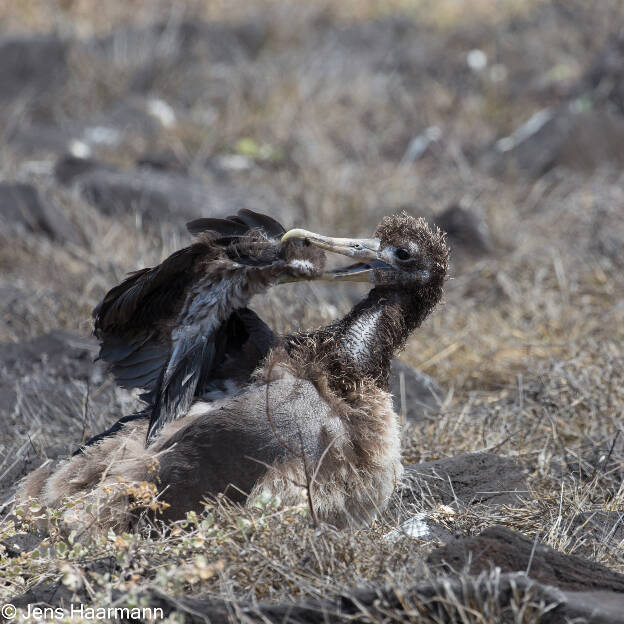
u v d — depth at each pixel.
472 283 25.78
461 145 38.00
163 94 43.66
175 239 25.39
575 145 34.56
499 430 17.59
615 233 27.61
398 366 19.48
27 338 21.09
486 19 48.22
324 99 41.47
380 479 12.84
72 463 13.07
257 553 11.00
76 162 32.91
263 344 13.20
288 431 12.23
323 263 12.84
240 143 37.75
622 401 18.23
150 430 12.67
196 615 9.87
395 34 47.78
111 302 13.09
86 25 48.84
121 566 10.86
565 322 22.64
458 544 10.77
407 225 13.85
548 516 13.74
